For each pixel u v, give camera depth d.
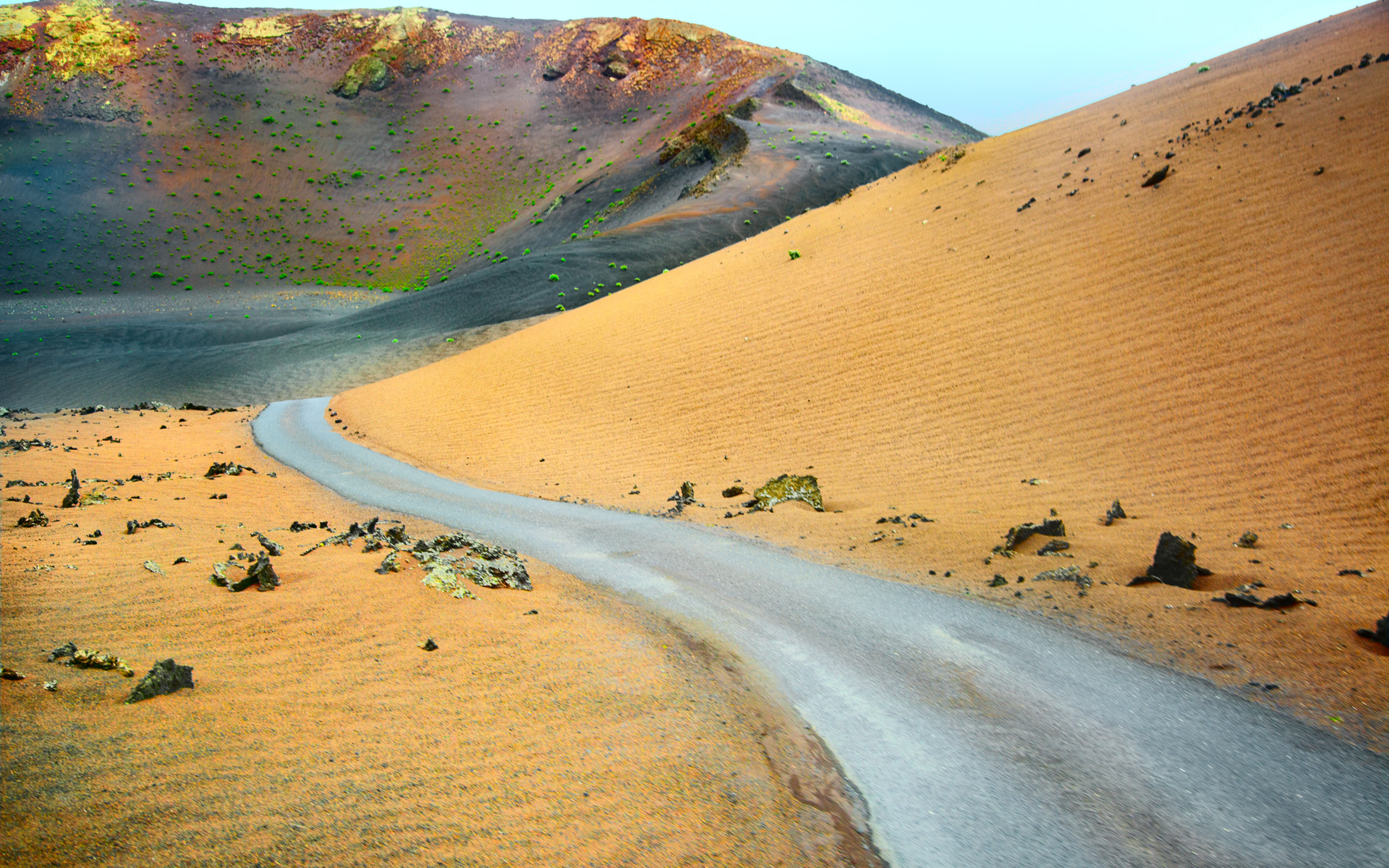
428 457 27.56
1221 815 5.91
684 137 114.56
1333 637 8.13
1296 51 30.58
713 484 20.45
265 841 4.70
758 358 27.69
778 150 102.00
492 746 6.52
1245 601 9.27
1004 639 9.37
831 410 23.03
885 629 10.04
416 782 5.74
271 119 152.00
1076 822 5.99
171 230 123.38
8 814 4.50
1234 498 13.64
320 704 6.86
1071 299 22.72
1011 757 6.91
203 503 18.86
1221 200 22.94
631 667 8.82
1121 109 34.47
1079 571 11.02
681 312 34.28
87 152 135.00
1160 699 7.59
